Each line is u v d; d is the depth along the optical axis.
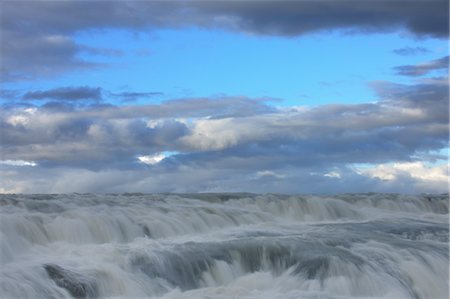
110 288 19.27
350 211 37.75
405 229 32.47
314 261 22.88
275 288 21.53
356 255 23.97
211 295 20.06
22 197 29.78
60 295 18.03
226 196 35.56
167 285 20.50
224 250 22.89
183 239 25.62
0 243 20.41
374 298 21.66
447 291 23.69
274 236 26.78
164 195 34.97
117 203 29.91
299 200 36.50
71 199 29.70
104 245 23.14
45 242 22.83
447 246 27.39
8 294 17.16
